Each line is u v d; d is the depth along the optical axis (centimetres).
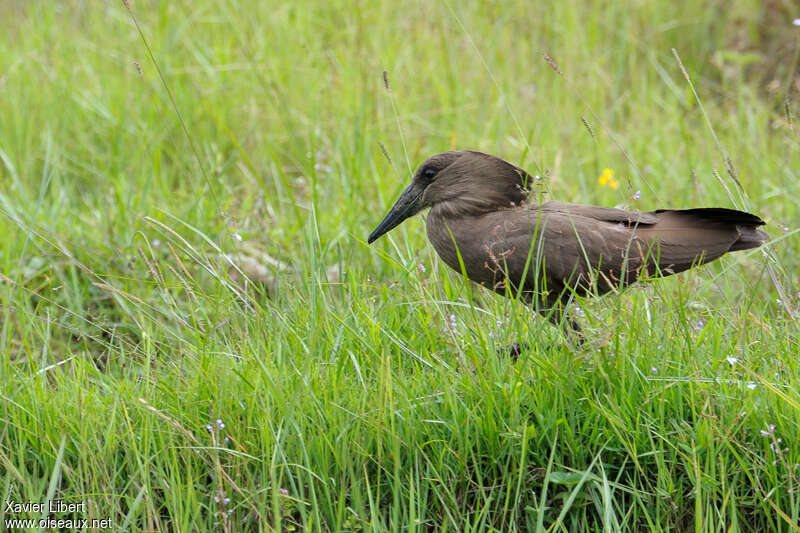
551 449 836
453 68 1636
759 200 1302
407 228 1205
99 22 1744
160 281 990
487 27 1741
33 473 854
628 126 1506
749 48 1764
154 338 998
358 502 789
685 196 1263
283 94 1538
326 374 889
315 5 1777
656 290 950
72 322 1116
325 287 1032
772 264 1038
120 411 869
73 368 938
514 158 1407
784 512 801
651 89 1653
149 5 1784
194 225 1238
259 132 1479
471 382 856
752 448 819
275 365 909
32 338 1049
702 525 791
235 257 1195
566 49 1697
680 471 824
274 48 1661
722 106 1647
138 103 1542
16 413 877
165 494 809
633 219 968
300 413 840
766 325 919
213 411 810
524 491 822
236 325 961
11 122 1500
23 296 1084
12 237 1212
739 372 867
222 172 1363
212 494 821
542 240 945
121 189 1329
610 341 862
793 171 1383
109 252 1224
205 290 1148
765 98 1653
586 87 1623
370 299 1005
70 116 1514
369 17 1747
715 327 907
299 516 820
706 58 1772
